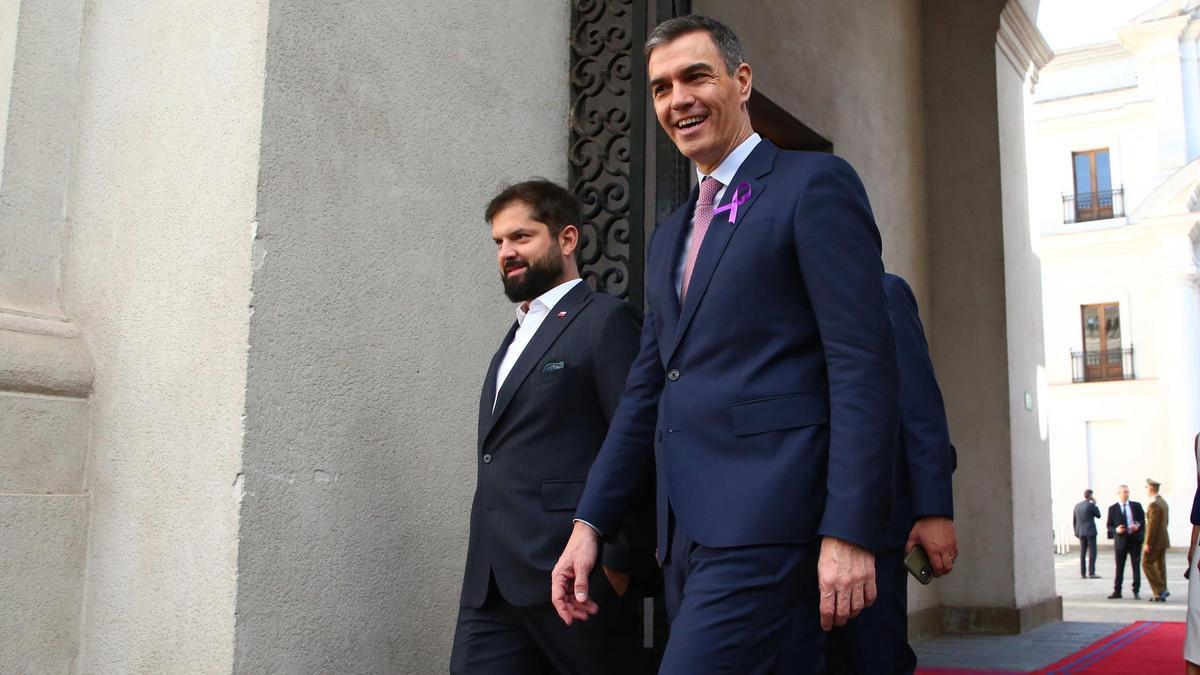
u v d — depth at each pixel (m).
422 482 3.14
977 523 9.24
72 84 3.08
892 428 1.80
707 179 2.09
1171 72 27.69
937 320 9.59
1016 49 10.30
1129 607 13.32
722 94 2.03
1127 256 27.98
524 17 3.77
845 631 2.48
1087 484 28.02
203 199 2.79
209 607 2.57
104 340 2.90
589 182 3.82
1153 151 27.83
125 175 2.96
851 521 1.73
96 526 2.81
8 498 2.62
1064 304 28.69
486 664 2.55
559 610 2.17
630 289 3.56
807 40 7.34
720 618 1.79
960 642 8.49
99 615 2.75
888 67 9.01
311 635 2.73
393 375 3.08
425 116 3.29
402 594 3.03
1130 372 27.73
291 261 2.78
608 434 2.26
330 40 2.97
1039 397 10.44
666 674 1.78
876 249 1.92
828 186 1.91
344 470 2.88
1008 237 9.67
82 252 2.99
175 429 2.72
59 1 3.07
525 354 2.64
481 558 2.58
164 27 2.97
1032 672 6.80
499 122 3.60
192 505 2.65
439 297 3.28
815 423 1.86
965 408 9.41
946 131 9.79
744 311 1.92
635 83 3.70
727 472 1.88
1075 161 28.92
